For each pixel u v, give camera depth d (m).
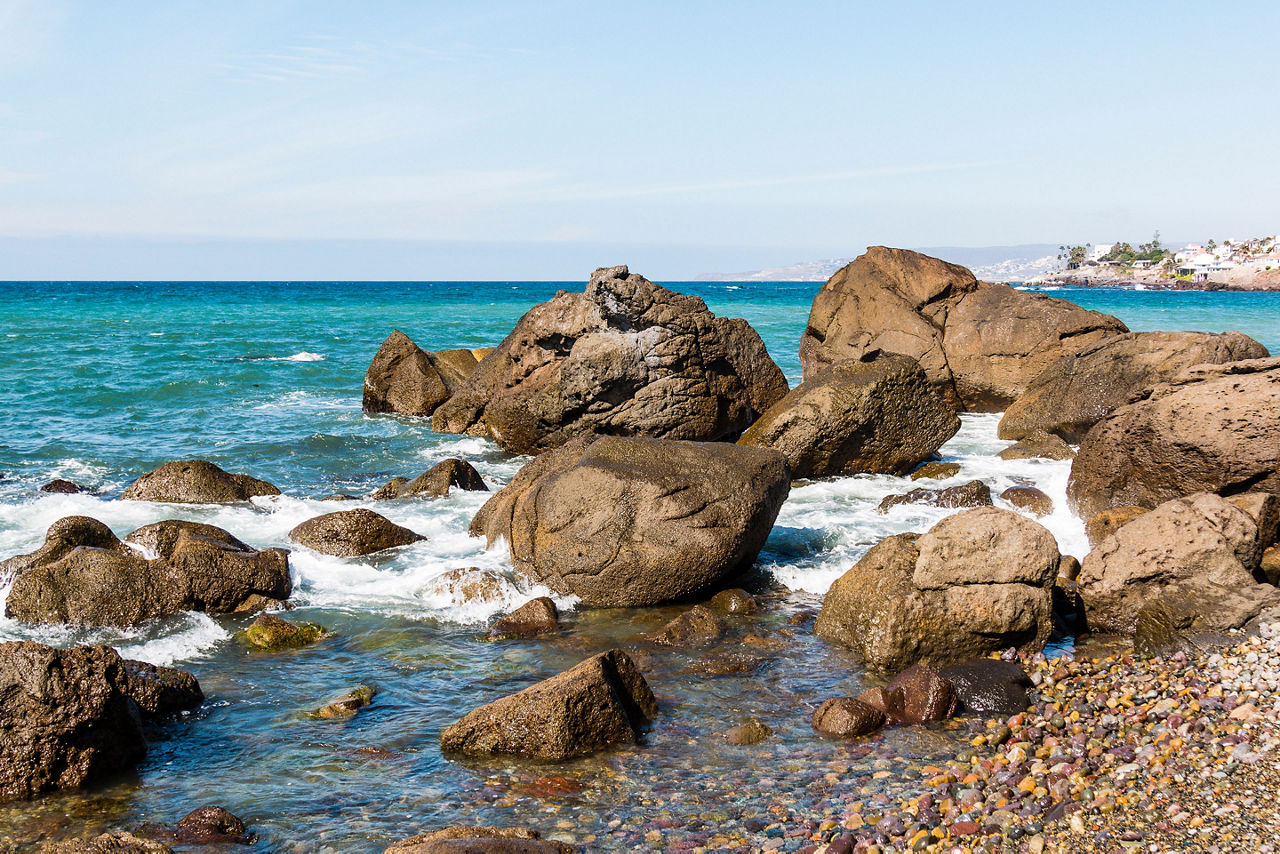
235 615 13.16
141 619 12.73
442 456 24.58
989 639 11.56
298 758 9.22
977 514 11.93
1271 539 13.52
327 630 12.65
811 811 8.11
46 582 12.62
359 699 10.41
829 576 14.69
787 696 10.70
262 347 48.50
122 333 55.09
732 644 12.26
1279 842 6.88
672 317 22.97
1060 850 7.16
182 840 7.73
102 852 7.27
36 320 66.12
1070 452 22.14
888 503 18.34
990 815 7.78
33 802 8.46
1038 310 28.69
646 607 13.77
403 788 8.63
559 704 9.24
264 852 7.58
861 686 10.97
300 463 23.44
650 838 7.70
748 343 25.30
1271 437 14.67
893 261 31.44
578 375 23.06
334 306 96.69
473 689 10.85
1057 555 11.79
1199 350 21.69
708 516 13.78
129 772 8.97
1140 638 11.59
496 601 13.50
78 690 8.77
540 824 7.96
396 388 30.41
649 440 15.11
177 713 10.12
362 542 15.66
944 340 29.72
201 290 157.50
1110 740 9.12
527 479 16.06
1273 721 8.87
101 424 27.11
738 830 7.82
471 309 91.44
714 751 9.34
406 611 13.35
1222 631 11.12
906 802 8.19
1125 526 12.86
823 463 20.64
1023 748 9.08
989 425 27.14
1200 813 7.39
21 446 23.92
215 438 25.84
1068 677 10.89
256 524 17.08
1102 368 23.05
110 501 18.38
